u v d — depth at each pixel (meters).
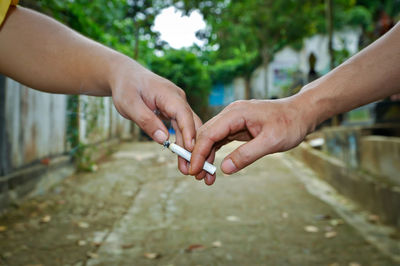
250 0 17.02
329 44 7.22
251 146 0.91
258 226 3.16
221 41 20.56
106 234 2.88
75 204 3.68
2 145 3.33
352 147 4.35
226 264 2.38
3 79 3.32
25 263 2.28
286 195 4.31
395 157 3.20
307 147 6.80
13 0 0.95
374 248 2.66
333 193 4.54
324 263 2.41
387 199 3.19
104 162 6.37
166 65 7.30
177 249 2.62
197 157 0.94
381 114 5.18
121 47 8.45
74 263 2.33
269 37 18.50
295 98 0.95
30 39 0.94
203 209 3.67
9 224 2.97
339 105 0.93
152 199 4.01
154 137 0.94
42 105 4.24
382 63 0.87
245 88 20.61
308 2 15.62
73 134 5.10
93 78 0.94
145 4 10.31
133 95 0.92
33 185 3.85
